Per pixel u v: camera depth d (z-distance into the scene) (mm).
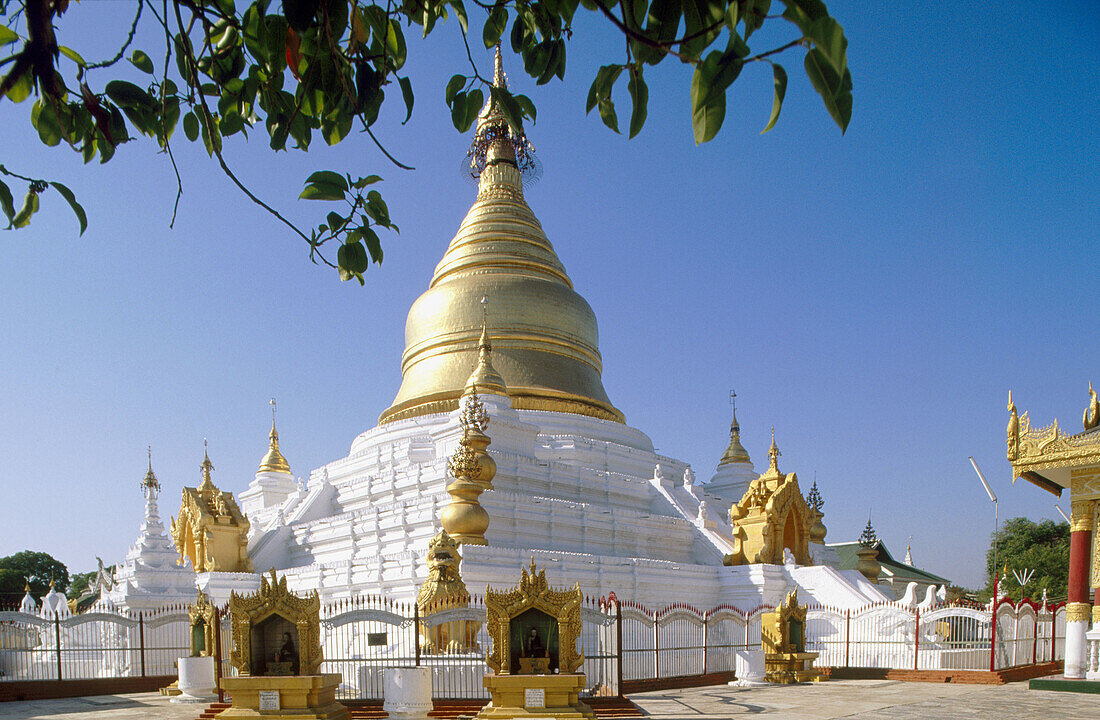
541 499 45750
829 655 35875
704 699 25375
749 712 22234
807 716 21438
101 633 36562
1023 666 33875
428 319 60375
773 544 45156
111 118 6609
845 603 41312
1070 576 29781
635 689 27906
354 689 25516
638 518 49719
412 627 28422
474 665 24844
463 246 65250
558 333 60125
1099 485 29359
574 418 56719
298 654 20578
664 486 55656
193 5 5719
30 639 36188
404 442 53250
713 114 4289
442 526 39031
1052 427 30344
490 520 43219
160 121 6809
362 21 6629
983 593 85875
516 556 37281
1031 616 36469
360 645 31234
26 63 4773
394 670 22297
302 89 6227
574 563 39406
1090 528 29547
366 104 6336
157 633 34469
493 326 58812
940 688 28641
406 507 44562
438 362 58531
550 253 66438
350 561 40094
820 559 58719
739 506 46625
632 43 4926
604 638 26375
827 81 3811
